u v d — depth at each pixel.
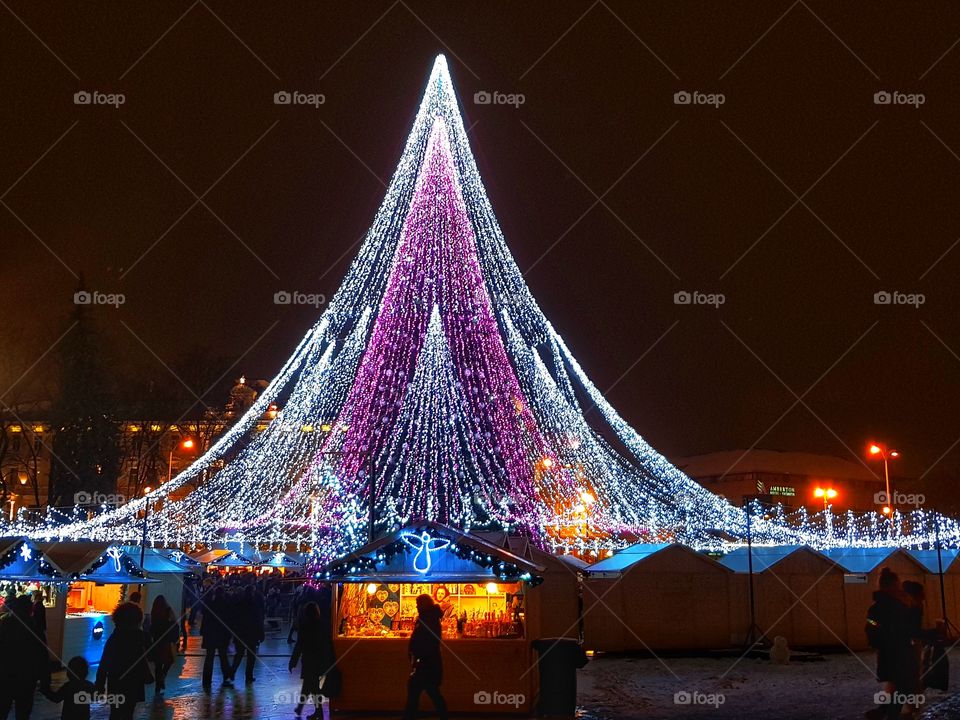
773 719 15.39
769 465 94.00
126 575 22.84
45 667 12.79
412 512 42.81
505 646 15.92
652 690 19.08
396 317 44.94
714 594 27.73
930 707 16.42
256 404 49.53
